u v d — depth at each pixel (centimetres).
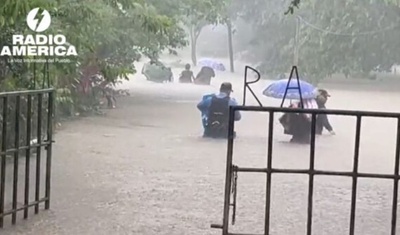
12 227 575
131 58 1639
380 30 2480
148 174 844
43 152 869
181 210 659
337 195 757
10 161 813
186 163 934
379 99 2086
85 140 1119
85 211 642
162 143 1116
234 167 480
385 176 469
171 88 2384
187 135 1219
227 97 1198
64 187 752
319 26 2561
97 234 567
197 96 2083
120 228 587
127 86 2423
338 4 2489
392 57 2544
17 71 846
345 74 2616
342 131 1354
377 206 705
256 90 2194
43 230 570
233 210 510
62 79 1216
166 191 745
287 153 1059
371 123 1510
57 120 1227
